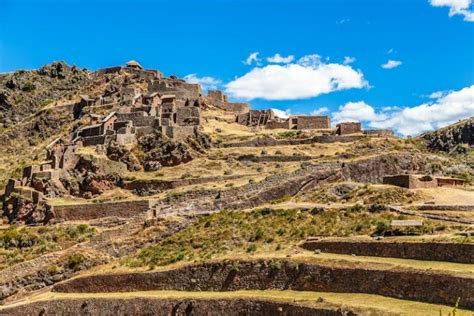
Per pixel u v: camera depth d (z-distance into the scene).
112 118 148.75
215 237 94.88
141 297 84.38
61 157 135.50
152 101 163.62
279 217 94.88
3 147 182.38
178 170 133.75
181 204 111.62
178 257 92.00
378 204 91.12
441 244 70.00
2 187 140.62
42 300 92.00
